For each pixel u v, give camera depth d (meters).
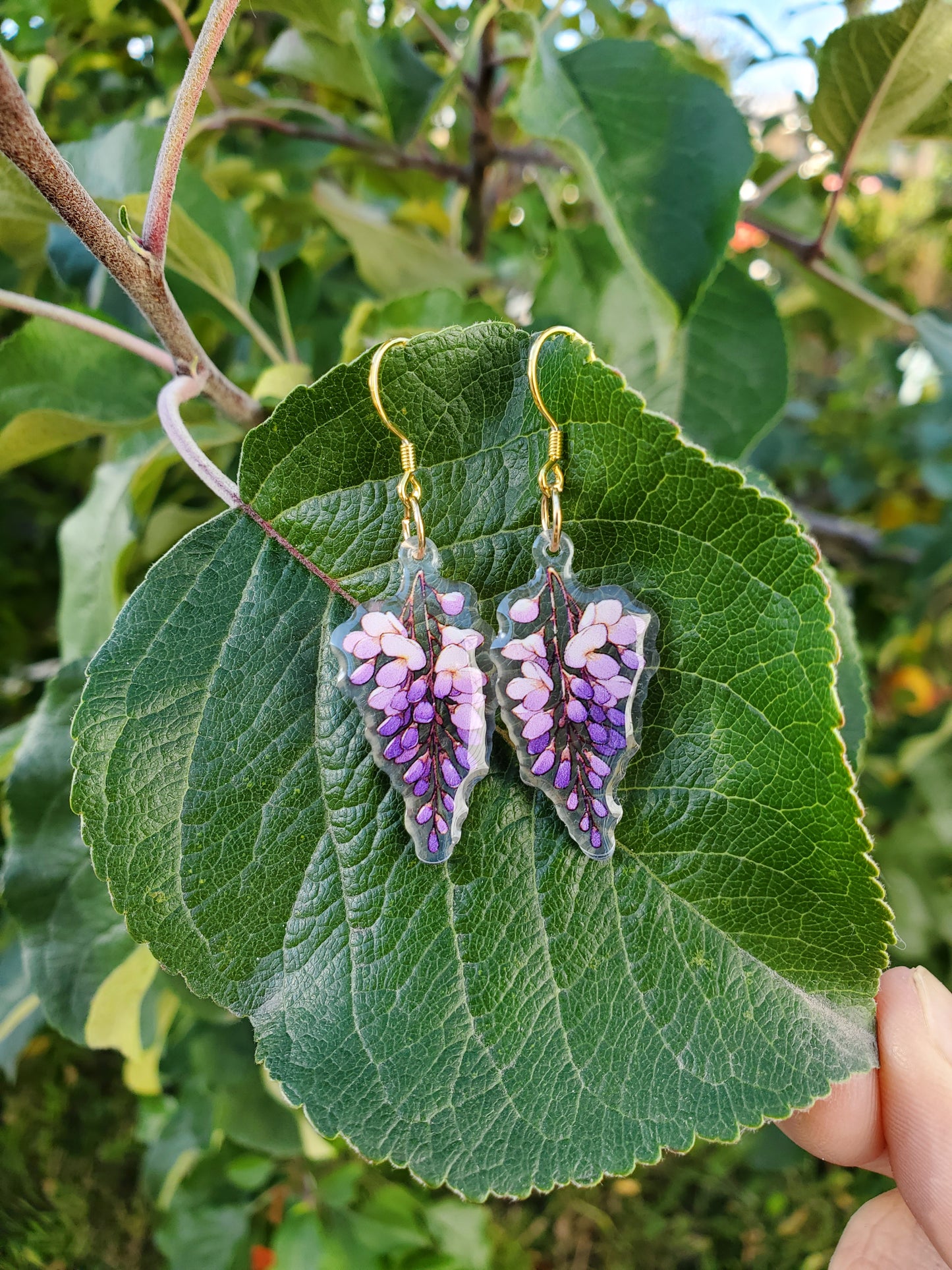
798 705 0.10
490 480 0.11
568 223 0.31
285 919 0.11
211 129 0.22
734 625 0.11
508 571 0.11
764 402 0.19
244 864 0.11
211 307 0.20
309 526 0.11
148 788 0.11
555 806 0.11
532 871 0.11
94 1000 0.17
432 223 0.30
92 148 0.18
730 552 0.10
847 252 0.29
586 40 0.17
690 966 0.11
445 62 0.28
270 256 0.23
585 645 0.11
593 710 0.11
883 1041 0.14
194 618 0.11
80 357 0.19
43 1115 0.42
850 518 0.48
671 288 0.15
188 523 0.23
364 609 0.11
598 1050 0.11
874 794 0.35
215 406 0.17
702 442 0.19
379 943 0.11
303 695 0.11
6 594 0.41
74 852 0.17
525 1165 0.11
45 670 0.36
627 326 0.19
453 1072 0.11
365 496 0.11
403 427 0.11
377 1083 0.11
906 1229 0.17
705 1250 0.40
